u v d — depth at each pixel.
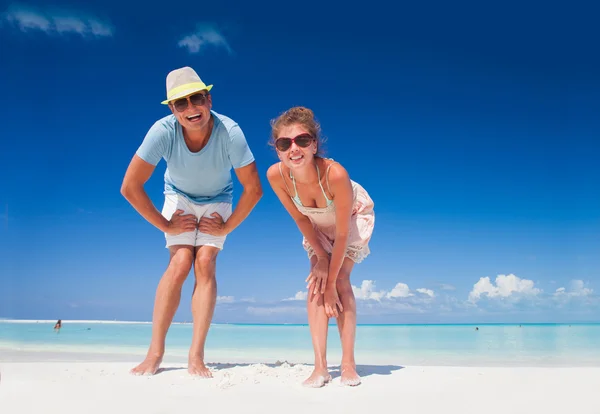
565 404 2.70
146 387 3.12
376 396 2.90
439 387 3.17
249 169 3.97
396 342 10.13
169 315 3.81
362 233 3.86
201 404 2.69
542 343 9.38
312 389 3.12
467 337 12.10
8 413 2.49
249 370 3.76
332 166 3.53
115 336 11.85
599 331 15.22
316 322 3.51
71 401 2.71
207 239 3.99
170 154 3.93
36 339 10.60
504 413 2.53
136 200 3.84
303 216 3.85
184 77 3.82
